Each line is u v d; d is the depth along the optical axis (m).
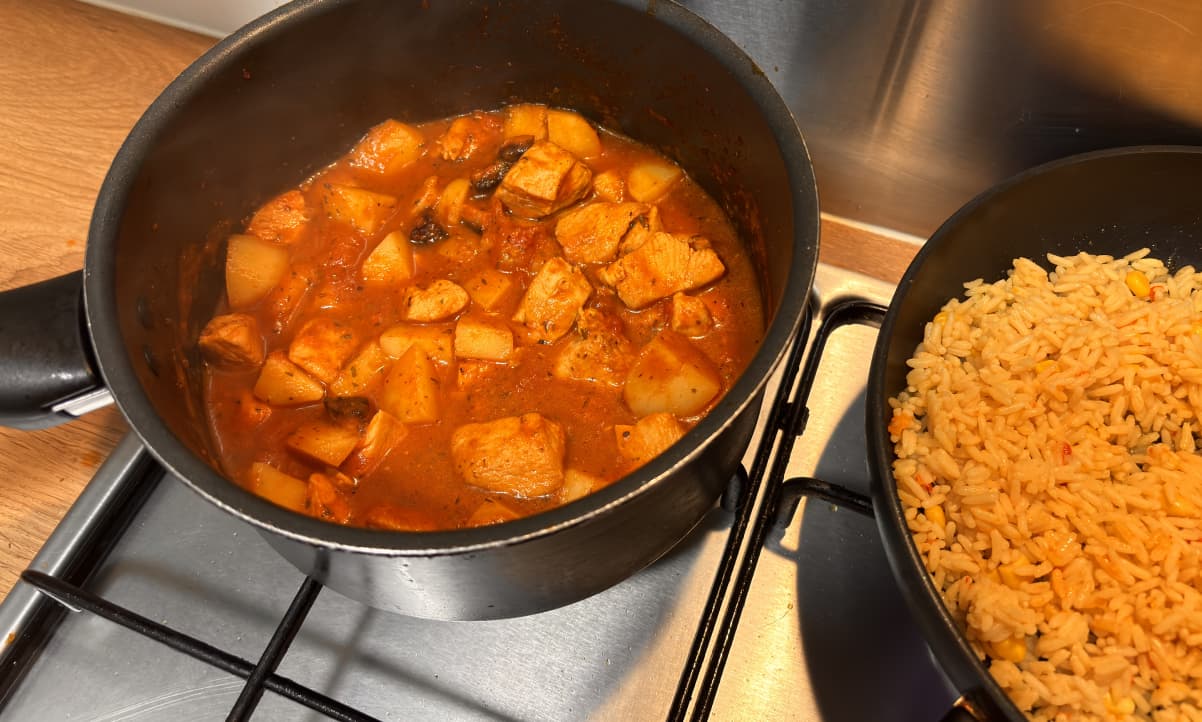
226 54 0.25
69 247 0.33
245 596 0.26
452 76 0.31
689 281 0.28
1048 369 0.25
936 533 0.23
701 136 0.29
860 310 0.29
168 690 0.25
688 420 0.26
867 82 0.31
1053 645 0.21
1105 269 0.27
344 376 0.27
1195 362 0.25
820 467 0.28
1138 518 0.23
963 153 0.32
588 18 0.27
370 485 0.25
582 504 0.17
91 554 0.27
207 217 0.27
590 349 0.27
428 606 0.21
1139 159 0.25
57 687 0.25
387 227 0.30
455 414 0.26
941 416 0.24
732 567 0.24
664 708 0.24
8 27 0.40
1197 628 0.21
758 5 0.30
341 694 0.24
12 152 0.36
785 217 0.22
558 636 0.25
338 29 0.27
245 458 0.26
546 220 0.30
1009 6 0.27
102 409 0.29
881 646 0.25
